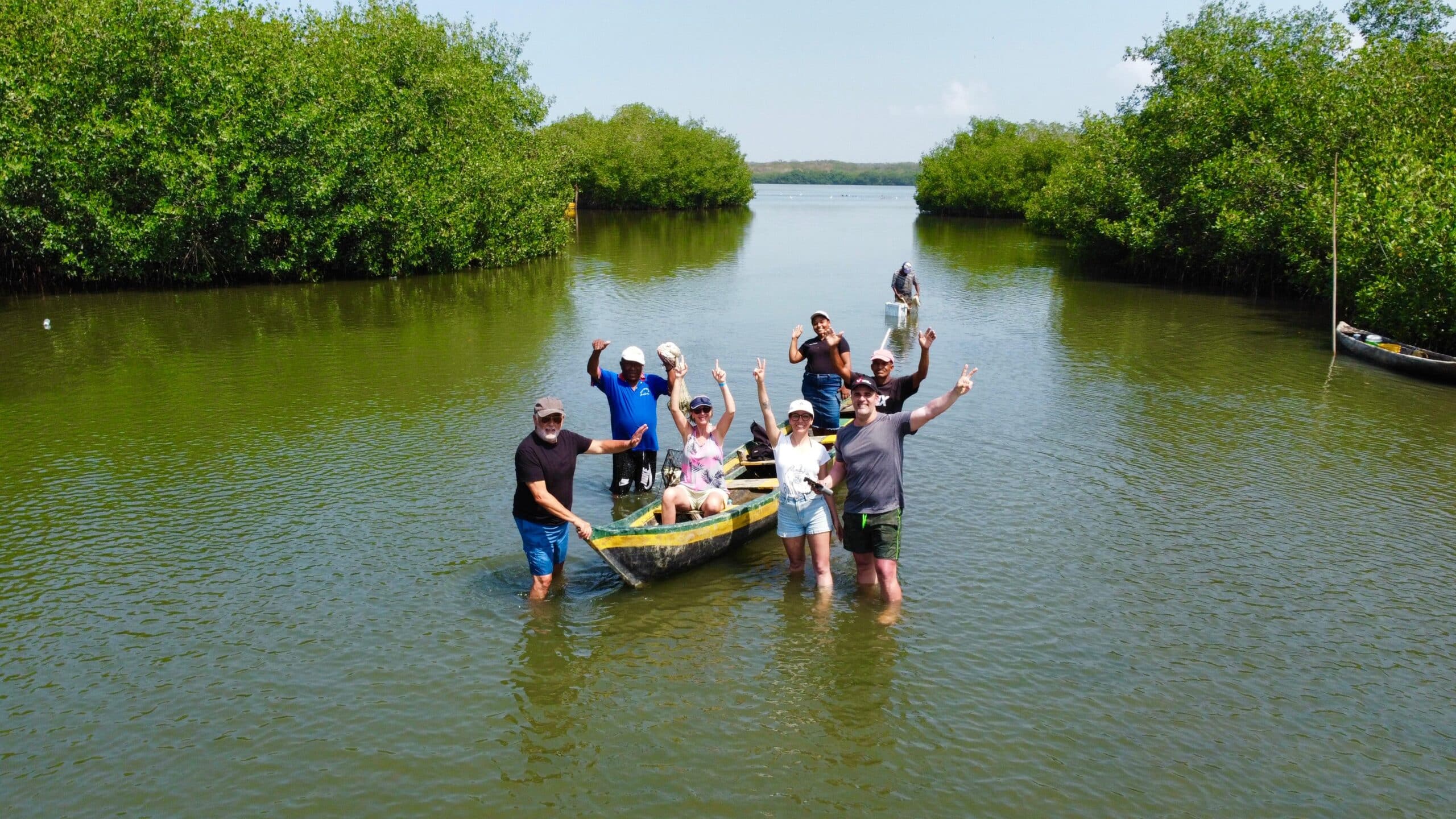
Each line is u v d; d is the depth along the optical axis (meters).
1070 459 12.38
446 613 8.16
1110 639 7.78
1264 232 27.19
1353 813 5.76
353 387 16.11
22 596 8.44
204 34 27.00
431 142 33.28
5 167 23.39
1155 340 21.39
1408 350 18.39
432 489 11.10
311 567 9.04
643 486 11.05
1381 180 21.12
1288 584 8.80
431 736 6.47
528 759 6.23
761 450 11.60
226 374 17.03
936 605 8.34
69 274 26.19
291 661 7.40
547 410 7.93
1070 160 57.09
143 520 10.16
